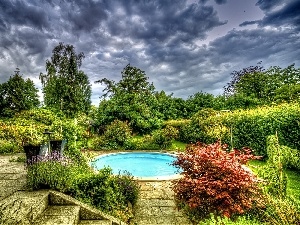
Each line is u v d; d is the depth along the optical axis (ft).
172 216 16.98
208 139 44.21
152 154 43.55
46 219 12.86
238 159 16.19
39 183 16.24
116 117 58.65
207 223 11.86
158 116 64.49
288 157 24.75
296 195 19.98
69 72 80.79
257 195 14.49
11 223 11.10
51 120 43.80
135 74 114.01
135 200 18.57
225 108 64.08
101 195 16.39
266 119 33.78
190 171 16.21
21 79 74.95
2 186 17.16
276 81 77.77
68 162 19.94
